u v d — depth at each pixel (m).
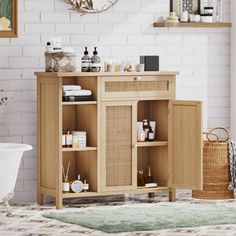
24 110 8.99
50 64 8.62
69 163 9.06
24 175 9.02
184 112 8.90
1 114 8.91
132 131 8.84
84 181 8.79
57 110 8.47
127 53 9.48
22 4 8.96
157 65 9.04
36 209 8.57
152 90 8.91
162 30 9.63
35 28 9.02
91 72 8.58
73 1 9.14
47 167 8.74
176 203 8.96
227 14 9.95
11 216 8.17
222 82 9.97
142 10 9.52
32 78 9.02
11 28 8.91
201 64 9.86
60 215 8.15
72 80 9.00
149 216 8.09
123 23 9.43
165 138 9.11
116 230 7.43
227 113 10.01
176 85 9.75
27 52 8.99
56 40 8.69
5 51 8.91
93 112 8.71
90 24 9.27
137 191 8.92
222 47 9.95
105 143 8.73
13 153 7.96
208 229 7.50
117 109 8.77
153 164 9.30
